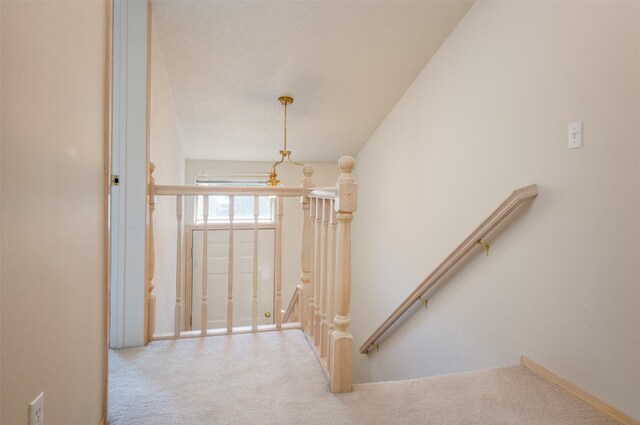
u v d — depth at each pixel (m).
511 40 2.00
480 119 2.27
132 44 1.94
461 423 1.35
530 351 1.82
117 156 1.92
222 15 2.40
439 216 2.72
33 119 0.75
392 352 3.33
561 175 1.67
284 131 3.98
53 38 0.84
